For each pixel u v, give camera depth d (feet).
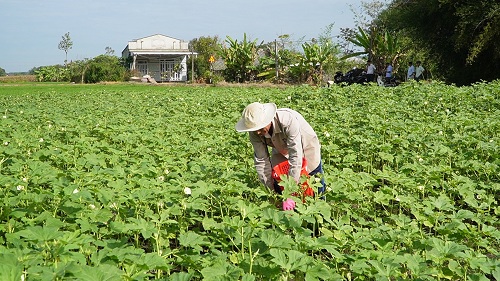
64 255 12.17
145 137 32.17
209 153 30.12
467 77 91.66
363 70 106.52
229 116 45.44
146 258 12.17
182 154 27.91
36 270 10.92
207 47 217.77
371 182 21.62
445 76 95.96
